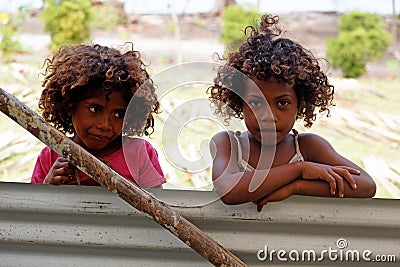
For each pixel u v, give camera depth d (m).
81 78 2.36
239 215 2.14
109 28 8.90
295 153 2.46
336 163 2.39
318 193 2.14
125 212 2.13
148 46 8.55
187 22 9.38
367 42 8.53
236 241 2.15
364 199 2.12
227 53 2.68
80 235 2.15
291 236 2.15
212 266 2.16
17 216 2.15
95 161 1.93
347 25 8.87
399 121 6.20
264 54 2.33
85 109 2.41
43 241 2.16
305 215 2.14
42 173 2.62
